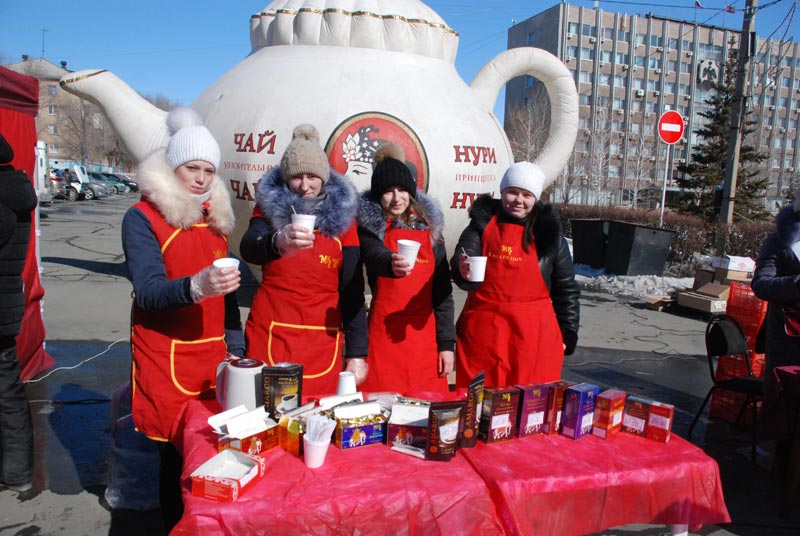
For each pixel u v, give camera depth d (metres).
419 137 6.59
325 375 3.00
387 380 3.18
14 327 3.13
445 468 2.05
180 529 1.72
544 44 62.50
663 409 2.37
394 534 1.87
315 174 2.87
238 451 1.96
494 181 7.31
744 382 4.27
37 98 4.70
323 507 1.80
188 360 2.67
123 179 44.44
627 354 6.88
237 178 6.66
